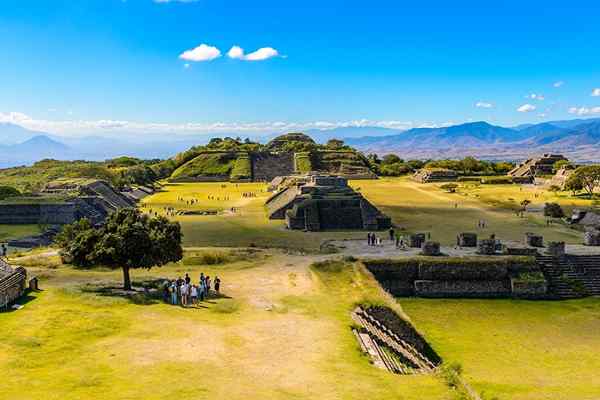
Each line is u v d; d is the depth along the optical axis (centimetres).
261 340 2764
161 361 2339
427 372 2756
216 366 2319
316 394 2053
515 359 3244
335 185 10738
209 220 9050
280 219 9138
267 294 3906
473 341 3606
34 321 2759
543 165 18100
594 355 3328
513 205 10994
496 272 4778
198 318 3119
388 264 4850
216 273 4641
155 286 3925
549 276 4844
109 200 10750
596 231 5850
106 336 2653
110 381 2070
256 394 2012
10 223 8181
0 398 1847
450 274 4775
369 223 8112
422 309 4369
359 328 3200
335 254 5394
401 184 16700
